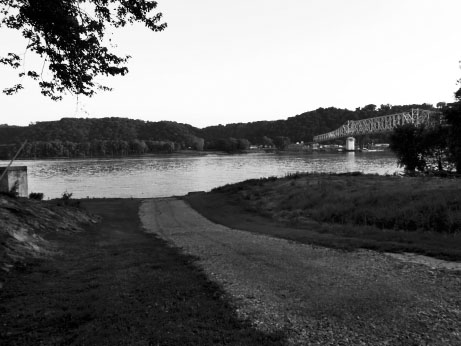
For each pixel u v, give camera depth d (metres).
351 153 146.00
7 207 11.96
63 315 5.54
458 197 14.41
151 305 6.01
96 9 9.90
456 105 29.44
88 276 7.66
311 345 4.74
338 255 9.68
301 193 22.30
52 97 11.17
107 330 4.99
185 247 11.55
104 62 10.69
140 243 12.40
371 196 17.61
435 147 34.72
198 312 5.75
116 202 27.39
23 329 5.14
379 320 5.41
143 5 9.87
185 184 56.38
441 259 8.80
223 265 8.95
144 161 130.12
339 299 6.29
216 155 168.12
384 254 9.55
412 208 14.26
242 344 4.70
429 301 6.08
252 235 13.70
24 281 7.08
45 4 9.02
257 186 28.64
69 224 13.69
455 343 4.69
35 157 150.12
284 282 7.39
